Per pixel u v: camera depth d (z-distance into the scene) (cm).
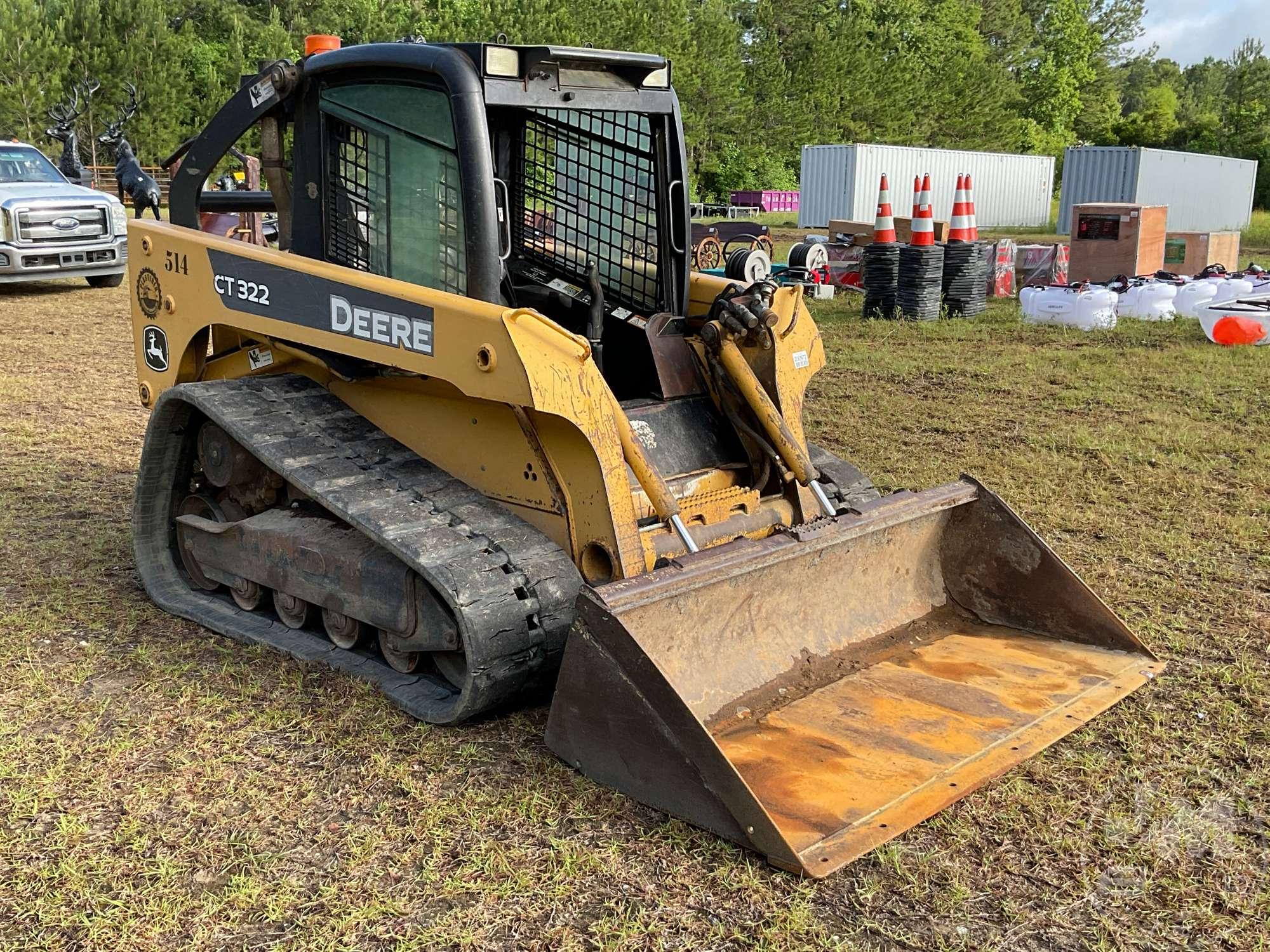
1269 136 4819
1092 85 6756
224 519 486
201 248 470
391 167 429
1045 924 288
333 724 377
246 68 4175
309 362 470
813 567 405
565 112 459
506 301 456
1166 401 866
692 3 4819
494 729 377
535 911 288
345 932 279
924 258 1266
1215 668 425
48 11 4119
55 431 775
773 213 4131
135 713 385
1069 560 538
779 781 332
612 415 376
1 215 1355
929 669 407
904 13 5825
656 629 356
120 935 276
